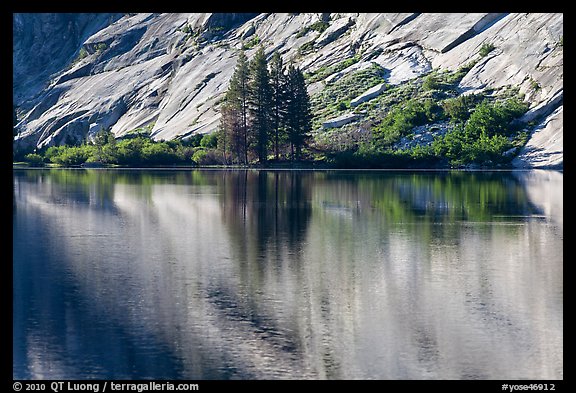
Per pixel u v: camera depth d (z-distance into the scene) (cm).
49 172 13800
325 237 5766
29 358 3281
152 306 3919
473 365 3189
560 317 3716
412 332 3538
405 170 12975
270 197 8425
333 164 13725
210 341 3434
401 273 4569
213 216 6900
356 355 3288
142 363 3228
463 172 12231
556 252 5144
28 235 5928
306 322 3669
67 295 4122
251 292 4162
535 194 8525
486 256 5031
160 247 5397
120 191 9275
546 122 13275
